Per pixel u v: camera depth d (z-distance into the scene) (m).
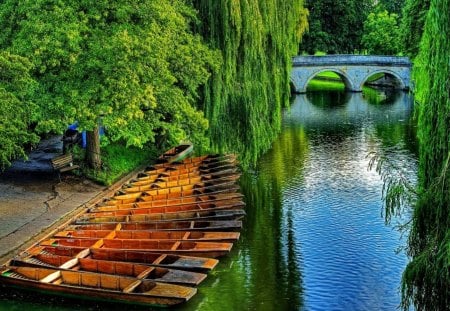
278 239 24.25
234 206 26.03
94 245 21.58
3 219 23.73
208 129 30.92
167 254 20.64
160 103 28.52
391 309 18.45
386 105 63.31
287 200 29.56
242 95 30.62
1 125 18.47
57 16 25.30
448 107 12.84
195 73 28.62
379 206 28.09
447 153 12.88
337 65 74.25
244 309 18.41
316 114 58.44
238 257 22.38
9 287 19.03
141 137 28.80
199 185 29.38
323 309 18.52
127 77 25.25
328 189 31.27
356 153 40.12
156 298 17.64
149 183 30.20
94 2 26.45
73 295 18.34
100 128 34.53
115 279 18.69
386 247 23.17
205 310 18.31
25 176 29.70
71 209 25.28
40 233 22.44
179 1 29.36
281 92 32.66
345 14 80.75
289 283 20.17
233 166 33.22
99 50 25.30
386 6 86.62
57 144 36.00
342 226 25.64
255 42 30.12
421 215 12.83
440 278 11.98
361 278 20.61
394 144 42.84
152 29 26.84
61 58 25.33
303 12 39.84
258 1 30.80
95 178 29.41
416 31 36.22
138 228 23.83
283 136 46.97
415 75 14.48
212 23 29.92
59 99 25.12
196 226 23.91
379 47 79.50
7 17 26.42
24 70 19.53
